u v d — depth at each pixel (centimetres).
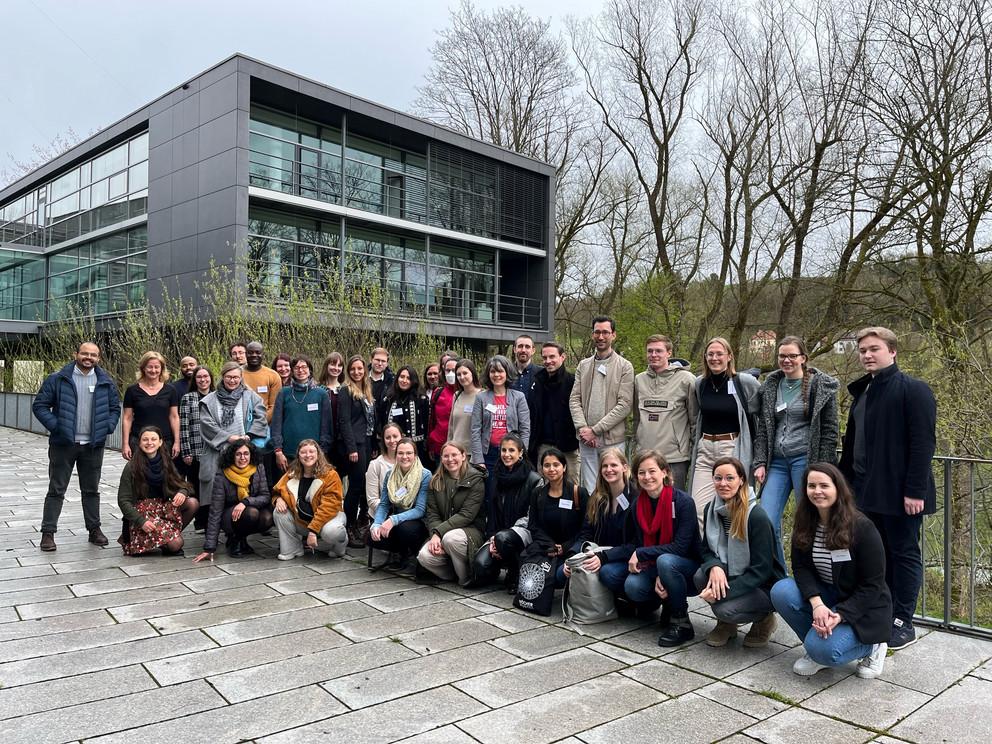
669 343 523
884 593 356
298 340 1155
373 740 292
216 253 1628
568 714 318
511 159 2341
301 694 336
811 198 1315
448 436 627
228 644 400
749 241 1791
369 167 2005
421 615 459
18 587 508
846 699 336
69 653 384
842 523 356
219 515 596
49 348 1902
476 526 533
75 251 2194
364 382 670
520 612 469
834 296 1214
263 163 1773
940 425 906
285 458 647
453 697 335
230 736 295
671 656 392
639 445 532
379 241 2023
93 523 643
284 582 532
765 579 396
